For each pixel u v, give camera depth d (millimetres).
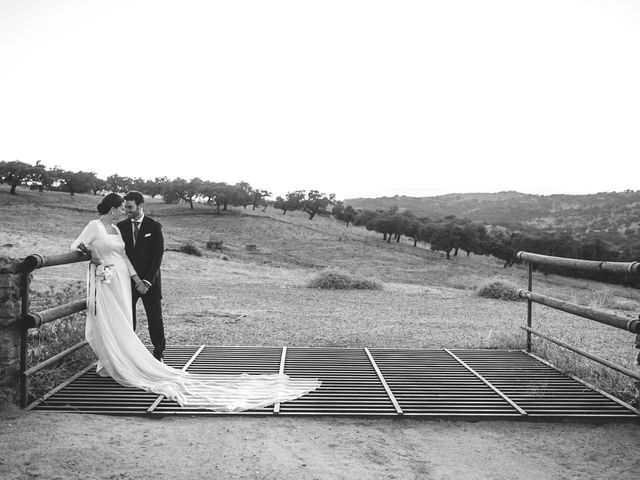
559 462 3900
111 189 139625
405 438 4312
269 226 87250
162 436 4160
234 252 58031
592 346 8852
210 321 10453
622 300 19344
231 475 3500
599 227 164625
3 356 4594
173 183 118000
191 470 3559
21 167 92312
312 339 8812
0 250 26359
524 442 4277
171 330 9312
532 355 7395
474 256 93125
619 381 6059
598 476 3676
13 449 3729
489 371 6469
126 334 5602
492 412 4898
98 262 5668
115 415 4680
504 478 3615
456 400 5262
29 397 4922
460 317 12164
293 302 14477
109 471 3494
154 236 6172
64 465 3533
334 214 133250
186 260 34469
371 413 4840
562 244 75188
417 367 6633
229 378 5812
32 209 70125
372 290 19703
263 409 4871
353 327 10203
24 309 4664
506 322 11461
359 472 3621
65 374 5863
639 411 4828
